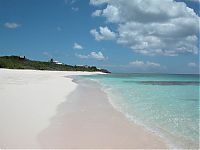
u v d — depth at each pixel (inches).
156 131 332.8
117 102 570.3
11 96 554.3
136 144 281.1
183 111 472.7
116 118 401.4
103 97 649.6
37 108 442.9
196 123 378.0
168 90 917.8
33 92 649.0
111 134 313.9
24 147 255.1
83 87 933.2
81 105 509.0
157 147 273.0
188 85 1236.5
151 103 567.5
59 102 525.3
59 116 396.5
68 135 302.4
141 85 1169.4
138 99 631.2
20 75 1462.8
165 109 492.4
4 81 944.9
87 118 394.0
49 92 673.6
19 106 449.1
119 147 270.2
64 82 1112.8
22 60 3496.6
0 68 2539.4
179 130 339.0
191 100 632.4
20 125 330.0
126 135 312.0
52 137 291.3
